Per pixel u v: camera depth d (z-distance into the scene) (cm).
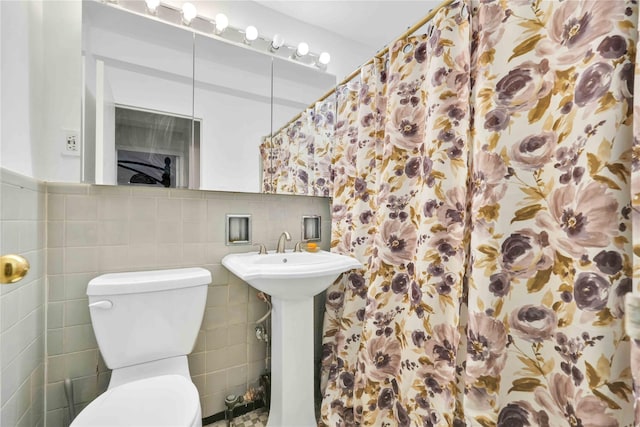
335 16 163
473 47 96
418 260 104
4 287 71
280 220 151
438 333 97
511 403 80
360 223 137
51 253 101
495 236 82
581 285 65
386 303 121
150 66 121
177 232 123
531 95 78
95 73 110
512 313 81
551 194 74
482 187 84
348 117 151
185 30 129
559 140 73
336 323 147
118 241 112
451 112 98
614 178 61
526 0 80
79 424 75
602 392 61
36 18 97
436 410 96
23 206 83
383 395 117
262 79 149
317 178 161
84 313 106
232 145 138
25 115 88
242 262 114
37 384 95
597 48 64
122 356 97
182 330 106
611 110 61
